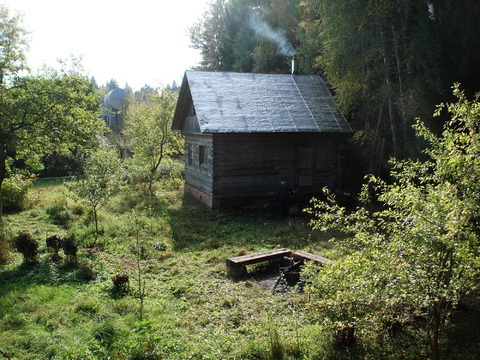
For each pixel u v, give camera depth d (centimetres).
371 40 1548
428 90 1239
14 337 615
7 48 1284
